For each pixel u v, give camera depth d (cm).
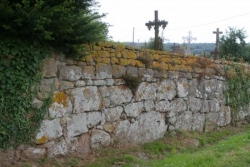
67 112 598
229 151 651
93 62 647
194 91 948
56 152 580
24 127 529
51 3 496
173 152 740
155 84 805
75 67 611
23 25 476
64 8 479
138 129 756
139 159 664
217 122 1059
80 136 625
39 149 554
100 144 664
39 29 475
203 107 988
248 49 2503
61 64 585
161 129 826
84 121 630
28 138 537
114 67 693
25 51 520
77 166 579
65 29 501
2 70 498
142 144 758
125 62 719
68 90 599
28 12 455
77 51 584
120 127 710
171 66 858
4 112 505
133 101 741
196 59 964
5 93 505
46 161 556
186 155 664
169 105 852
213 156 603
